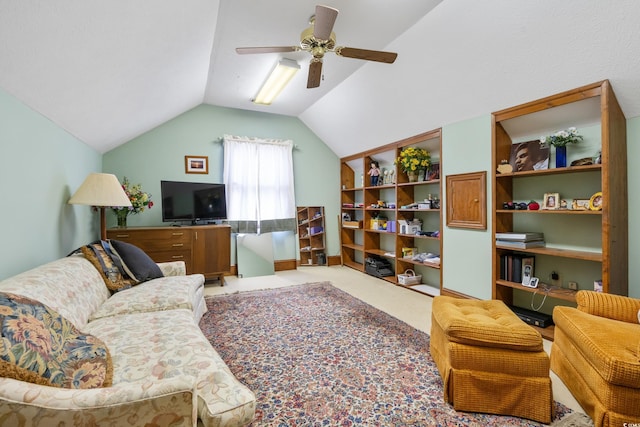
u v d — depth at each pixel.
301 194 5.36
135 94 2.76
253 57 3.16
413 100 3.41
